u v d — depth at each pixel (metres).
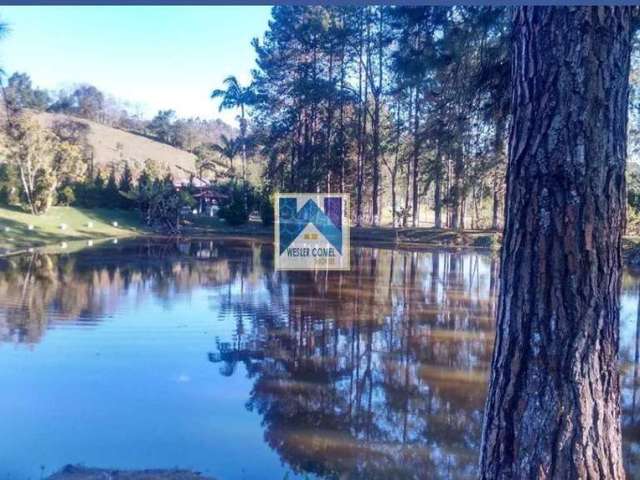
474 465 3.86
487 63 8.43
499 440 1.61
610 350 1.55
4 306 9.10
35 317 8.36
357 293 11.15
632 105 16.83
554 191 1.53
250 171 38.41
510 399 1.59
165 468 3.73
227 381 5.59
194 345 6.97
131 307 9.30
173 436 4.25
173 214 27.41
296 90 28.89
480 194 22.56
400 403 5.06
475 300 10.44
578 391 1.52
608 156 1.52
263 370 6.00
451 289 11.73
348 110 29.08
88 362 6.13
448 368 6.16
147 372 5.84
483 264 16.17
